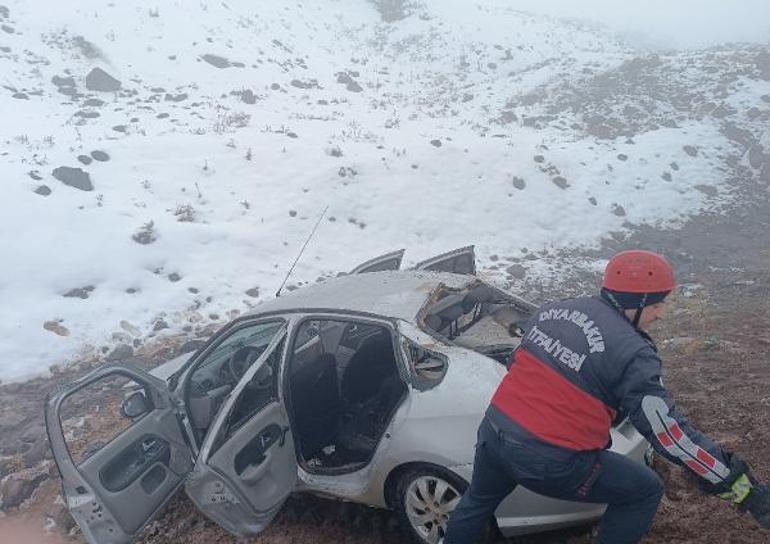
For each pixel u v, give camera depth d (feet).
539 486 9.63
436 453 12.53
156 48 73.92
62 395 13.02
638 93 72.33
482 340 14.84
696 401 18.13
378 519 15.33
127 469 13.70
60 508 17.85
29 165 39.93
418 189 44.45
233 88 68.90
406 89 82.79
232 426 13.92
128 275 32.89
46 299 30.32
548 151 52.54
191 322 31.14
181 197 40.70
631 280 9.23
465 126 63.67
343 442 16.19
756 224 46.16
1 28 70.28
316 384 15.85
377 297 15.28
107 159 42.91
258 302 33.19
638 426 8.90
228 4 94.63
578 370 9.23
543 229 44.01
